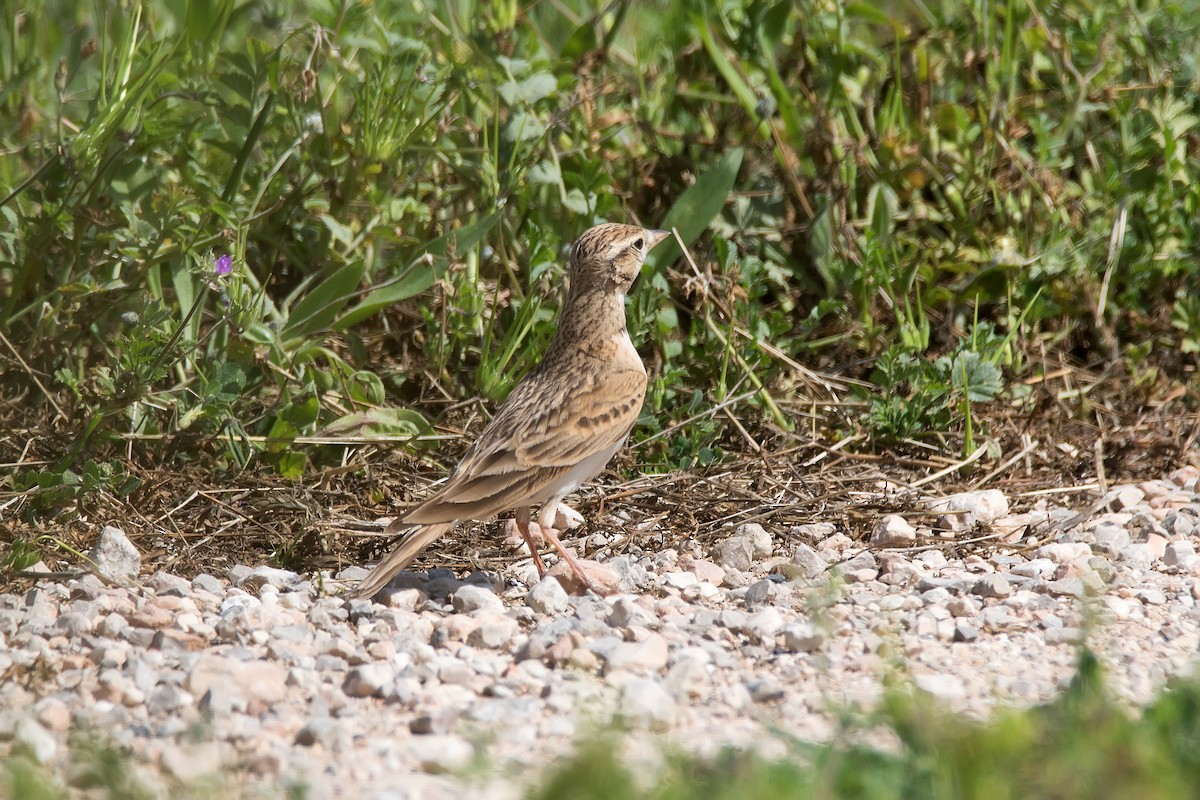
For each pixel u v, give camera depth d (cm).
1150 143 1433
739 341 1292
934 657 839
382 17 1384
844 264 1349
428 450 1209
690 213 1316
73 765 665
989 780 603
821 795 610
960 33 1537
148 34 1351
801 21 1489
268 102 1206
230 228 1189
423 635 891
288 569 1045
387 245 1330
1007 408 1330
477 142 1332
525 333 1242
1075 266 1377
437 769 673
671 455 1222
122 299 1197
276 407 1198
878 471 1241
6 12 1455
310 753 695
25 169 1384
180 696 754
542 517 1006
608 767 605
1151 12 1562
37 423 1175
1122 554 1061
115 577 987
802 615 929
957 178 1427
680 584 997
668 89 1460
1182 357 1417
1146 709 694
